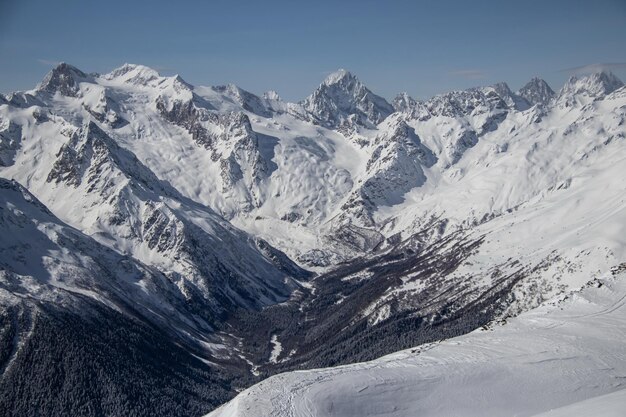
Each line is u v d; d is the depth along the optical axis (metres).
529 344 179.25
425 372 164.75
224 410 160.38
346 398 154.75
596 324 190.38
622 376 162.12
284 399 153.62
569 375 162.75
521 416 151.12
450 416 153.12
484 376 163.25
